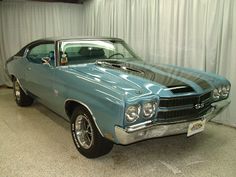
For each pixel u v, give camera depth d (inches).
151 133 93.4
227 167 104.6
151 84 100.2
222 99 119.7
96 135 102.9
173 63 182.1
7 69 197.6
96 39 147.7
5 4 245.1
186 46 171.3
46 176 98.0
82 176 98.0
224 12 146.1
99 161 109.2
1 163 107.3
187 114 102.3
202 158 112.2
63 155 114.1
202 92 103.7
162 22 185.3
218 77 121.9
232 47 144.4
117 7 225.1
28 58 162.7
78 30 277.7
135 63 135.6
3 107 188.9
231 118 150.0
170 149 121.0
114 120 88.4
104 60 138.7
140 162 108.8
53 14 264.1
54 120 160.7
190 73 121.7
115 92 91.0
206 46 158.4
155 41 193.3
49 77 131.7
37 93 152.0
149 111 91.3
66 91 116.7
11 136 135.3
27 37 258.2
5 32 250.5
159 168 103.9
